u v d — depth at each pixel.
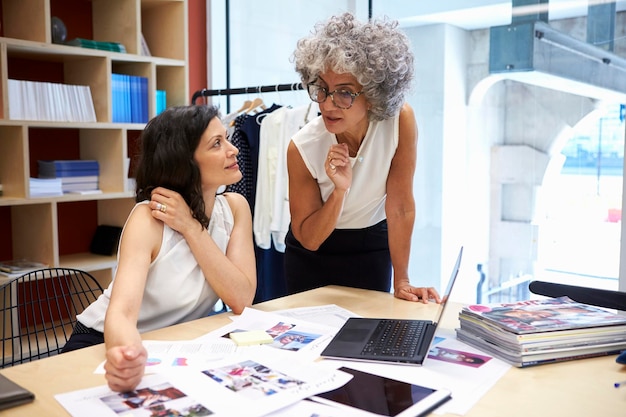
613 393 1.04
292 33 3.53
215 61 3.79
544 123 2.88
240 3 3.75
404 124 1.74
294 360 1.18
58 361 1.19
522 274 3.09
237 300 1.55
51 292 3.12
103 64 2.95
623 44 2.54
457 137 3.22
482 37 3.03
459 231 3.30
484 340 1.27
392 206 1.82
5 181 2.79
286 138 2.93
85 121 2.94
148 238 1.45
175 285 1.50
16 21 2.86
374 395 1.01
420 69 3.27
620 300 1.40
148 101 3.17
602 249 2.79
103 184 3.15
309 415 0.94
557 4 2.72
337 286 1.87
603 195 2.74
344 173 1.68
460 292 3.33
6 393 0.98
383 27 1.56
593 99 2.68
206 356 1.20
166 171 1.52
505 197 3.11
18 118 2.68
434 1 3.14
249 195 3.05
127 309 1.28
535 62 2.85
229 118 3.22
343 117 1.56
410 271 3.54
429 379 1.09
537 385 1.07
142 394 1.01
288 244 2.13
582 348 1.21
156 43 3.45
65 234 3.25
